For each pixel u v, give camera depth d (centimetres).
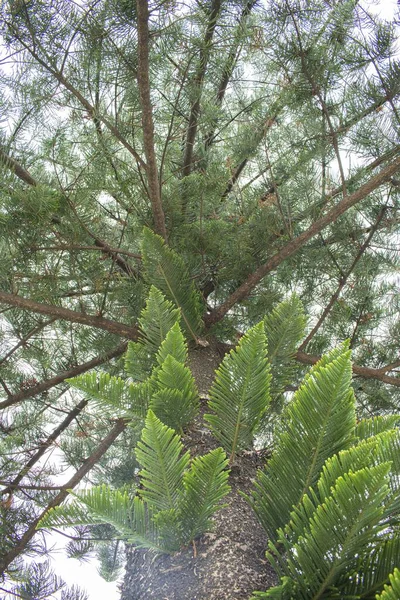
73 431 512
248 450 238
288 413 187
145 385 226
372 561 157
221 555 189
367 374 422
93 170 389
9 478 455
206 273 446
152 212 401
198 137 452
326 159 441
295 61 393
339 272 468
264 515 181
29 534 410
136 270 449
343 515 146
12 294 371
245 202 437
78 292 407
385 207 442
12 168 375
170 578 184
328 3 385
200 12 361
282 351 262
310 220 460
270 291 455
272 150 434
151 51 366
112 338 432
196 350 362
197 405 231
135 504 176
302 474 182
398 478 155
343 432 181
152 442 174
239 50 405
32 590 425
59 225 376
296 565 158
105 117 377
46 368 464
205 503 179
